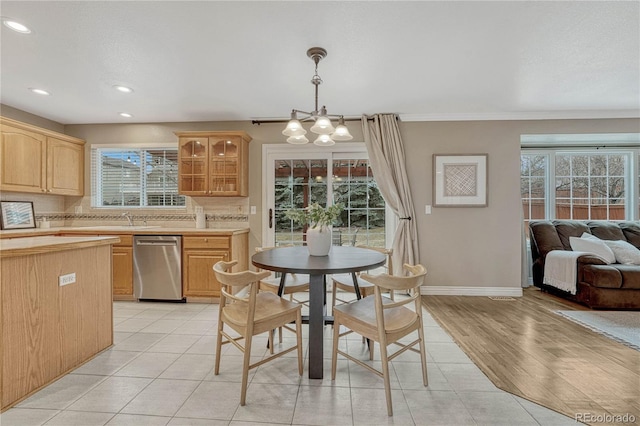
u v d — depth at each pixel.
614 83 2.86
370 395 1.75
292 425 1.51
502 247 3.80
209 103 3.39
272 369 2.04
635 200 4.29
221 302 1.95
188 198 4.08
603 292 3.18
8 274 1.62
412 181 3.87
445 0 1.75
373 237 3.99
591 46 2.22
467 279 3.84
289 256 2.23
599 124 3.75
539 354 2.24
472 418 1.56
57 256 1.90
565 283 3.51
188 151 3.83
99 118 3.91
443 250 3.85
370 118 3.83
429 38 2.12
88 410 1.60
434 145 3.85
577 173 4.42
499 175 3.80
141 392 1.77
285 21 1.93
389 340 1.64
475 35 2.08
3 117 3.12
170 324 2.83
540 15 1.87
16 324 1.66
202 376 1.94
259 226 4.01
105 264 2.32
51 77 2.72
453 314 3.12
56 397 1.71
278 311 1.87
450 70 2.60
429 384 1.86
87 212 4.11
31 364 1.73
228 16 1.88
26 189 3.34
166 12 1.84
